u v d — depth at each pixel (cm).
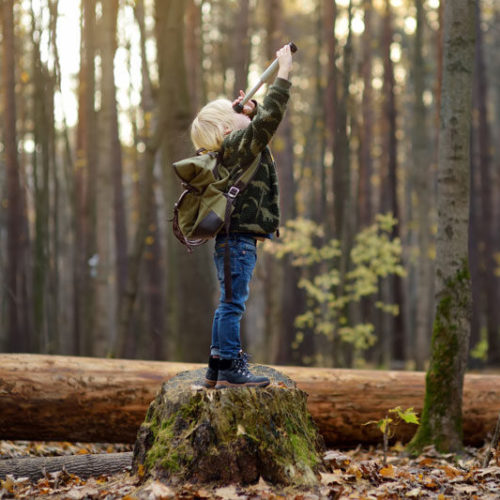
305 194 2306
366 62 1758
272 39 1451
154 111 1373
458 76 522
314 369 554
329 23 1391
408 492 355
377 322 1655
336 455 396
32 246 1552
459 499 353
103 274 1165
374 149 2333
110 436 507
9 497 364
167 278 1108
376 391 544
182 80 860
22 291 1366
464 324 519
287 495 324
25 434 489
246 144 317
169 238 1088
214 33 2012
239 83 1317
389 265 1183
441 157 529
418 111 1357
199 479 331
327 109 1552
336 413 538
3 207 1410
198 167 308
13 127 1193
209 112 335
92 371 497
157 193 1614
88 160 1232
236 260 325
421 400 548
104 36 1135
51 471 415
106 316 1160
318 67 1620
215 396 342
